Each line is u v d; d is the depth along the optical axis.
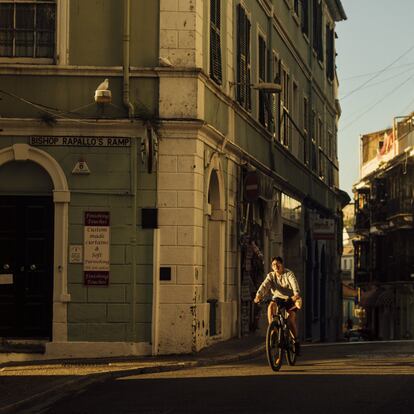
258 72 25.59
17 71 17.86
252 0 24.75
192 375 14.76
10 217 18.05
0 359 17.39
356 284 74.69
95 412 11.08
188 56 17.97
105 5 18.05
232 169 22.05
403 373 14.70
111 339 17.75
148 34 18.08
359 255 74.25
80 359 17.19
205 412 10.72
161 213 17.88
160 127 17.86
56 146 17.81
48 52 18.14
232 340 21.52
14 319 17.94
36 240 18.00
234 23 22.55
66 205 17.78
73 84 17.92
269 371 15.25
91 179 17.83
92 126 17.80
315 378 14.03
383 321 68.31
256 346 19.98
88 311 17.75
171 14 18.05
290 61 31.11
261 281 25.05
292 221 31.42
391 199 61.78
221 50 20.91
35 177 17.95
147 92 17.98
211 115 19.64
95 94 17.52
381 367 15.88
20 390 12.81
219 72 20.30
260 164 25.02
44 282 17.98
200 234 18.41
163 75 17.92
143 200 17.91
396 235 60.50
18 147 17.77
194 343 17.91
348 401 11.38
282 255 29.02
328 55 41.75
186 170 17.92
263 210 26.53
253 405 11.15
